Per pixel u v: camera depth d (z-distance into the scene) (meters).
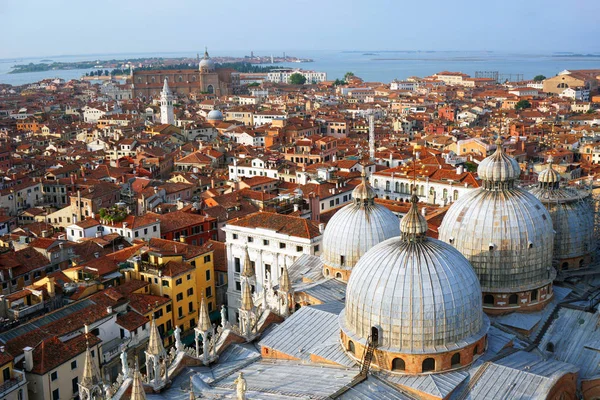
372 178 180.88
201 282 124.50
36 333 92.81
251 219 126.81
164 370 71.19
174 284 114.75
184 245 127.06
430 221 125.19
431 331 63.53
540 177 92.12
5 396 82.38
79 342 92.94
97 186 185.25
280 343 76.06
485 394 61.84
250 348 81.25
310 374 68.38
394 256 65.94
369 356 64.94
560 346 75.88
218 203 165.25
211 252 126.75
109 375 97.94
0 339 91.25
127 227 141.50
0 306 100.56
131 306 107.94
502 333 73.88
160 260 117.38
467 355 65.69
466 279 65.50
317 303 87.31
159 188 189.50
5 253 126.12
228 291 128.88
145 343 105.50
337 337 74.06
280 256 120.56
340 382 64.62
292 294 89.94
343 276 93.00
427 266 64.50
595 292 86.81
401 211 145.25
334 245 93.00
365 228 91.19
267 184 191.88
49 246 129.00
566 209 89.69
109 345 100.56
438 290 63.53
